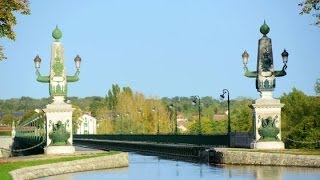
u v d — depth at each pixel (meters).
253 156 56.16
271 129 59.53
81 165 52.03
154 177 46.91
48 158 52.31
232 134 68.69
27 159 51.50
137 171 52.94
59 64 59.06
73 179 44.28
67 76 59.53
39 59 59.09
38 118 78.44
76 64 59.66
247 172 48.47
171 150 87.31
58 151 57.94
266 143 59.75
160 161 72.81
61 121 58.47
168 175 48.88
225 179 43.06
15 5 44.25
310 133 72.06
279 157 54.12
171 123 171.38
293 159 53.16
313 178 41.62
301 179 41.06
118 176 47.16
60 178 45.03
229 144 68.81
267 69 60.59
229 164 58.00
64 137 58.03
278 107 60.19
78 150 65.56
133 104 177.38
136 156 88.81
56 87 58.91
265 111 60.22
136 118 175.00
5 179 33.97
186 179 44.50
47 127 58.50
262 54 60.81
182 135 87.06
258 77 60.56
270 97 60.53
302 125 76.00
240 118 125.75
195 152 74.19
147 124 172.75
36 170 45.38
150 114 174.62
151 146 97.12
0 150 103.81
